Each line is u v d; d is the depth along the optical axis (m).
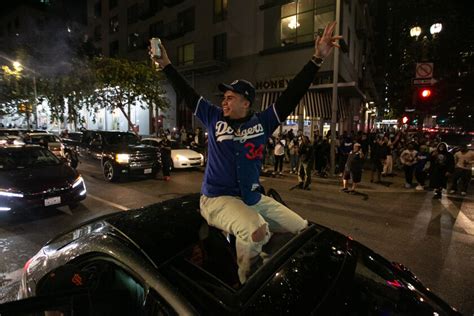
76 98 17.56
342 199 8.54
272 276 1.59
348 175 9.60
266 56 19.42
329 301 1.61
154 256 1.66
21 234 5.32
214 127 1.87
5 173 6.18
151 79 18.05
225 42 21.80
